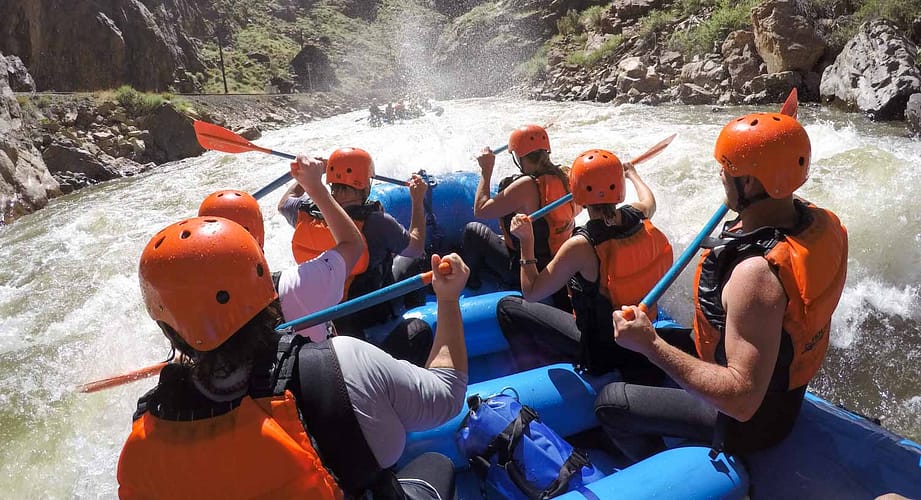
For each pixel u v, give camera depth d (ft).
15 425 11.84
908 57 37.68
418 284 5.76
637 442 7.51
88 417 11.97
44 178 35.86
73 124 43.27
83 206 32.55
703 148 28.71
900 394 10.59
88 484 10.15
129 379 5.89
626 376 8.60
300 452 4.10
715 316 5.84
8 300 19.17
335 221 7.00
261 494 4.09
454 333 5.50
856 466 6.12
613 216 8.12
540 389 8.34
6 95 38.68
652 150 11.32
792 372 5.85
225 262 4.11
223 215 7.16
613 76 57.41
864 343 11.94
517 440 7.25
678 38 56.24
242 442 4.03
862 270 14.08
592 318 8.35
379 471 4.73
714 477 6.32
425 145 39.01
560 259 8.10
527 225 8.32
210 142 10.76
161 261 4.08
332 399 4.33
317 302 6.64
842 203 17.52
